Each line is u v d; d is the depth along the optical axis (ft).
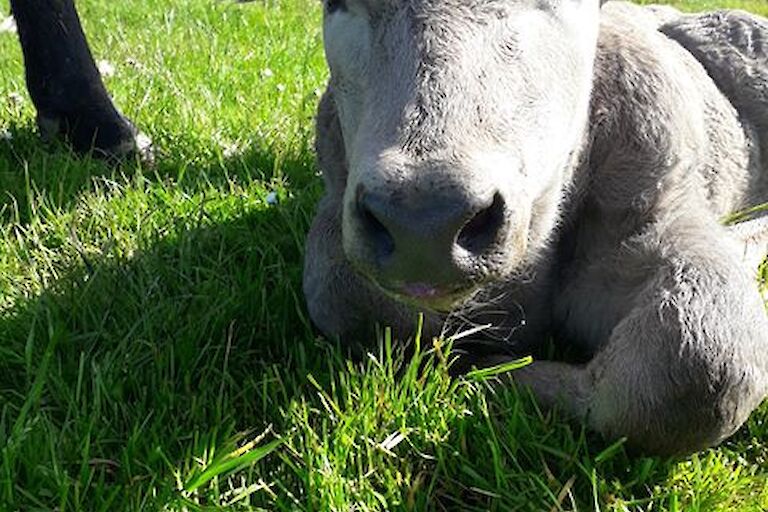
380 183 2.47
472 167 2.48
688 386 2.95
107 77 6.38
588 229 3.49
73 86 5.14
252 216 4.36
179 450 3.05
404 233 2.45
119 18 8.39
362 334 3.56
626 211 3.41
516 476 2.92
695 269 3.15
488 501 2.88
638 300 3.23
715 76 4.36
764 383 3.07
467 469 2.93
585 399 3.17
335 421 3.09
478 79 2.64
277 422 3.16
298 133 5.24
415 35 2.69
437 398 3.15
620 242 3.41
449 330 3.50
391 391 3.14
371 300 3.48
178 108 5.75
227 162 5.02
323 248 3.61
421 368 3.41
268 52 7.10
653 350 3.01
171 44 7.26
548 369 3.32
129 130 5.22
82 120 5.15
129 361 3.36
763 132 4.34
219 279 3.86
